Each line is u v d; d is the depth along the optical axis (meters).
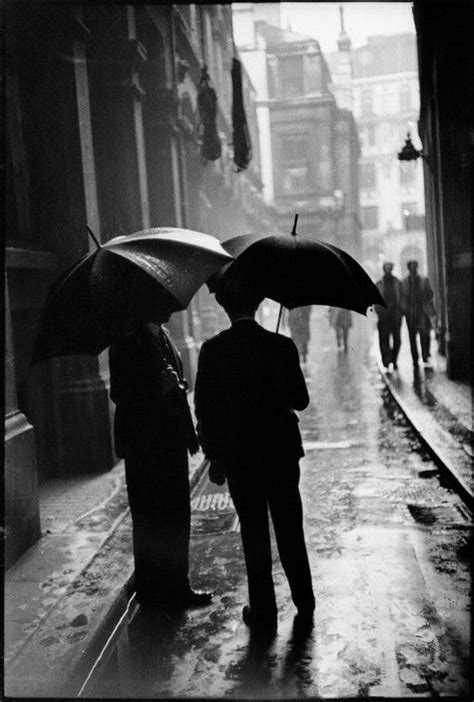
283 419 3.42
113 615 3.62
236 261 3.37
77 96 6.64
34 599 3.75
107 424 6.60
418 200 64.19
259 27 46.19
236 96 15.00
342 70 52.12
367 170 64.62
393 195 64.44
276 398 3.39
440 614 3.59
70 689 2.88
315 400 10.91
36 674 2.98
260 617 3.50
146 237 3.18
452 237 11.02
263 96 45.06
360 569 4.22
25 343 6.11
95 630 3.38
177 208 12.05
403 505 5.45
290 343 3.44
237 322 3.42
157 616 3.71
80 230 6.68
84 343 3.11
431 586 3.94
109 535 4.74
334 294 3.31
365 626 3.49
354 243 50.81
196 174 16.20
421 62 13.68
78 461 6.61
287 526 3.49
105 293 3.02
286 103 46.16
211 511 5.61
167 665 3.20
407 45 62.94
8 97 6.13
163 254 3.07
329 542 4.71
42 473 6.27
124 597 3.86
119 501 5.58
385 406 9.99
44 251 6.53
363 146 64.44
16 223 6.23
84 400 6.55
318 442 7.89
